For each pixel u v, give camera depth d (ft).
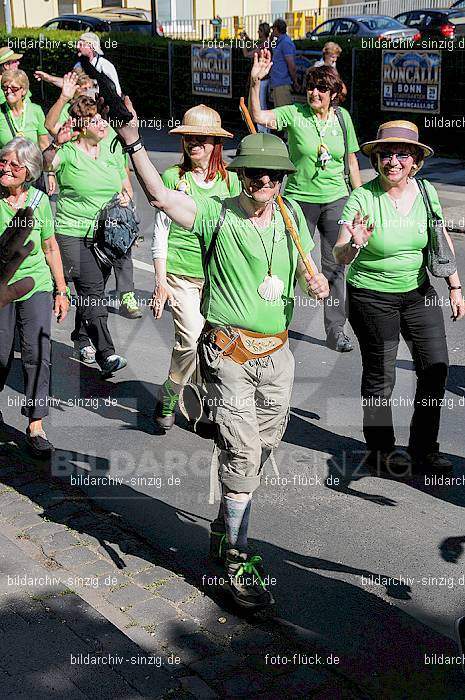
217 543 13.71
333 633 12.22
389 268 15.75
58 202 20.35
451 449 17.81
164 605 12.73
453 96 47.91
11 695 10.48
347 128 21.89
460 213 36.17
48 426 18.94
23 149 15.70
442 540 14.66
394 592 13.23
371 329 16.29
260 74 20.83
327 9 95.50
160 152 50.52
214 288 12.35
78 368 22.16
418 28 79.92
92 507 15.67
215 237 12.11
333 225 22.12
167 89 62.13
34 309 16.90
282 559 14.07
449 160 47.14
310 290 12.52
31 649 11.39
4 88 24.79
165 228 16.89
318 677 11.25
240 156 11.87
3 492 16.16
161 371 21.99
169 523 15.17
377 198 15.57
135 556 14.06
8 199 16.11
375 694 11.02
